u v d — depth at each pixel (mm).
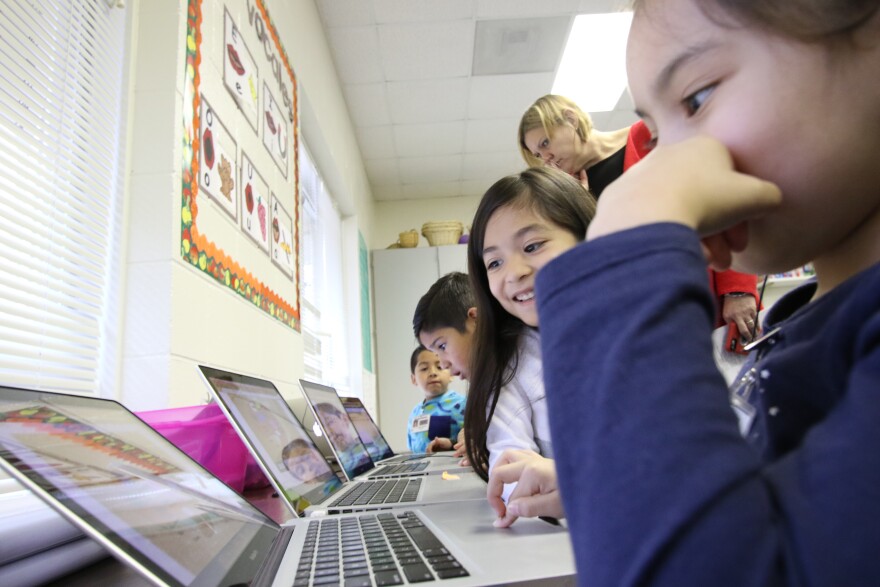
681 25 318
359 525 664
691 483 228
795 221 316
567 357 282
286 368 2021
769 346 402
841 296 322
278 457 870
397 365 4543
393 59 3373
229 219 1485
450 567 443
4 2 912
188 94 1265
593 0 2969
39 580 517
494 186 1058
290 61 2309
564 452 271
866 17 282
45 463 405
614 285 281
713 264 340
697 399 246
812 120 292
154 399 1078
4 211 891
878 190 306
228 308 1445
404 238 4832
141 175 1161
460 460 1660
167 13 1238
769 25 288
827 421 253
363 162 4570
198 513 520
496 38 3248
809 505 223
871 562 200
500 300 1035
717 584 212
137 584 520
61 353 986
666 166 312
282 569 466
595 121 4191
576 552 254
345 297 3980
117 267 1108
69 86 1060
